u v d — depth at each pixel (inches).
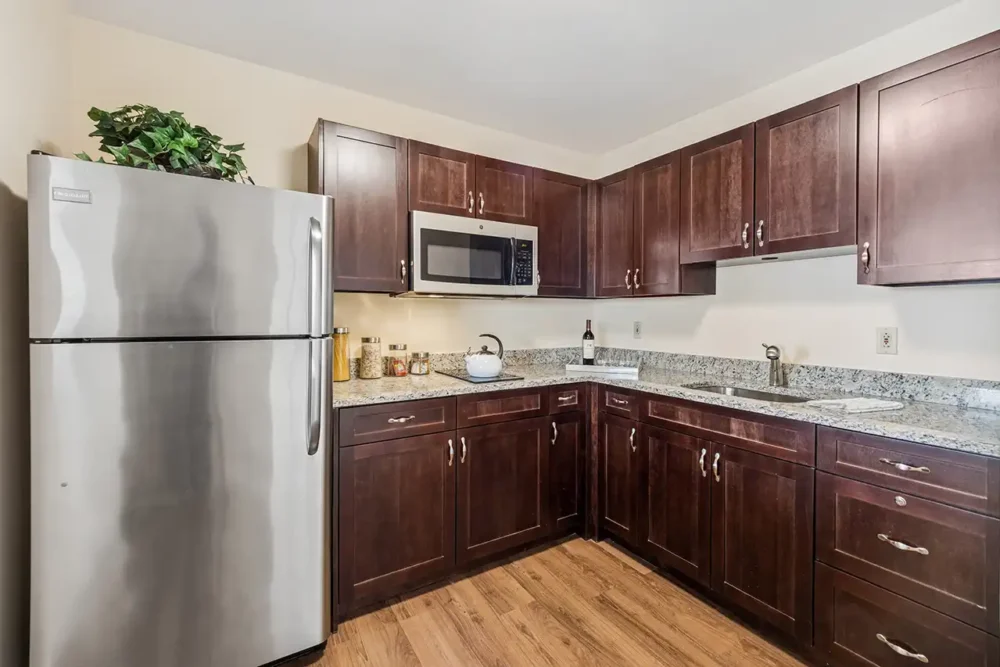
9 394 50.8
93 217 49.3
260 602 59.5
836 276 82.0
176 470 54.0
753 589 70.0
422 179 89.0
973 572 48.8
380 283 84.4
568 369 108.7
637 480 90.0
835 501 60.2
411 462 78.5
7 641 49.8
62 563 49.3
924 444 52.2
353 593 73.2
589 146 125.3
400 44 78.9
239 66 84.4
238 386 57.0
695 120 106.3
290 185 89.0
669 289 95.0
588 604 77.9
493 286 95.6
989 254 54.1
